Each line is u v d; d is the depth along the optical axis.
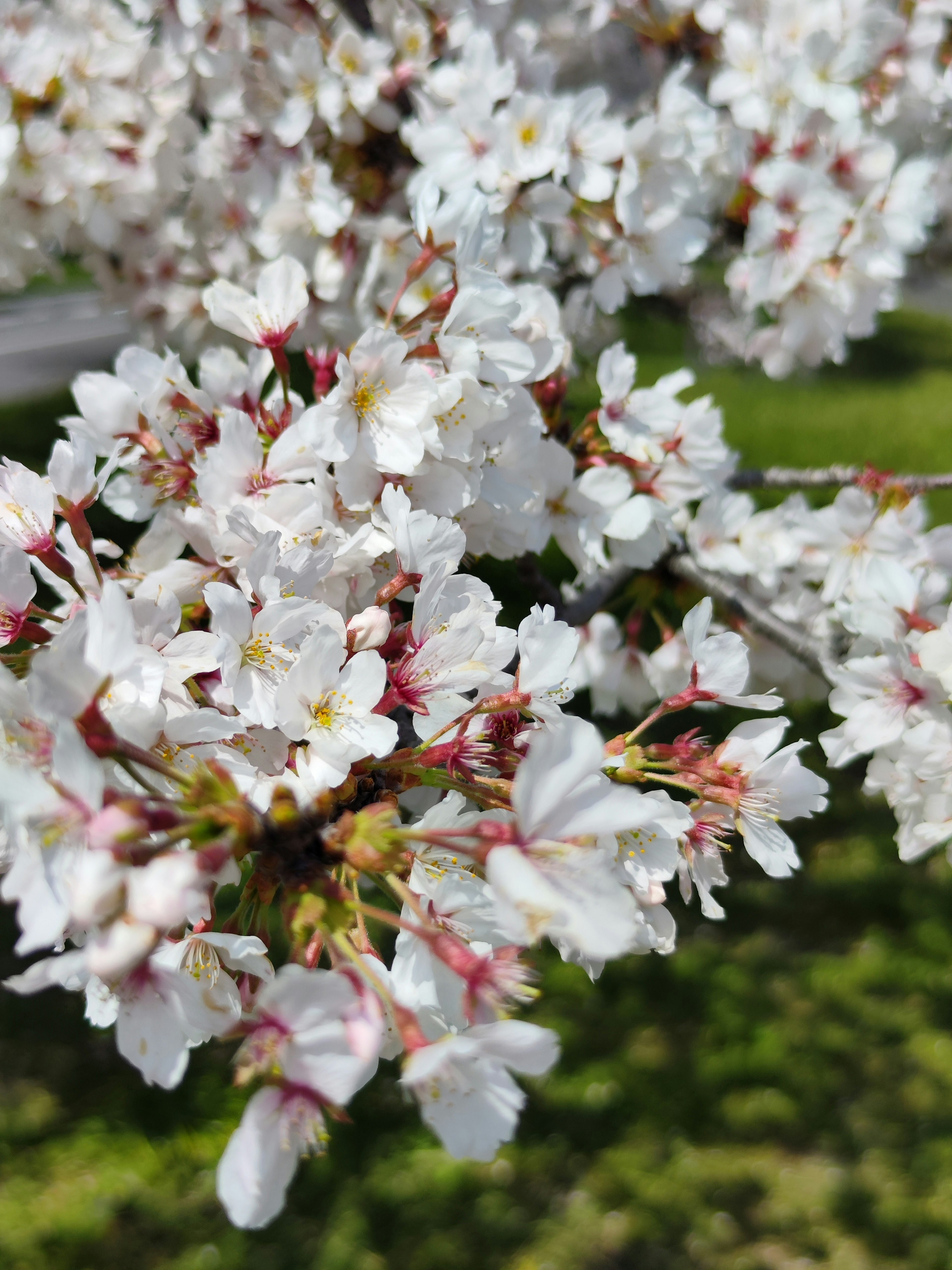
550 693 1.70
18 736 1.20
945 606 2.35
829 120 3.16
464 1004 1.21
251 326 2.02
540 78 3.46
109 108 3.23
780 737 1.80
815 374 17.22
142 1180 3.88
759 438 13.45
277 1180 1.05
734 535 3.10
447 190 2.80
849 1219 3.99
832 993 5.11
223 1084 4.25
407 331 1.94
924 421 14.90
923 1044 4.83
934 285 25.61
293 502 1.70
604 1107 4.38
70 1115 4.12
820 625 3.04
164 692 1.47
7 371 14.12
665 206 2.92
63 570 1.64
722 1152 4.22
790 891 5.91
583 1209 3.93
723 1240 3.88
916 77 3.50
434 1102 1.14
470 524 2.04
